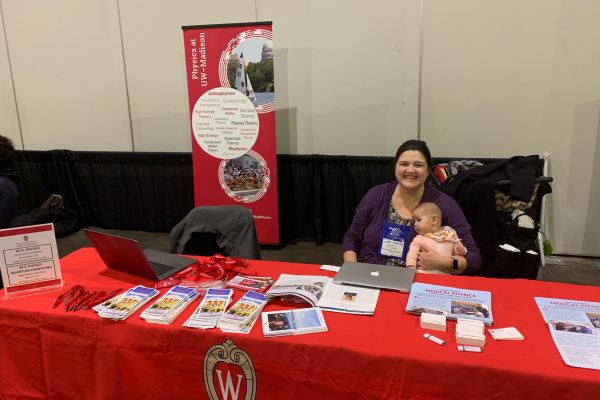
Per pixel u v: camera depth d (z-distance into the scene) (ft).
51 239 5.80
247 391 4.72
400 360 4.14
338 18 13.05
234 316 4.86
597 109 11.78
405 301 5.19
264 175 13.02
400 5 12.52
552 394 3.81
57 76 15.96
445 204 7.09
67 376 5.31
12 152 7.85
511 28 11.94
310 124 14.01
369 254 7.27
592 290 5.34
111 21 14.90
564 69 11.81
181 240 7.59
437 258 6.48
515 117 12.41
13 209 7.72
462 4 12.10
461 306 4.92
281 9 13.39
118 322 4.97
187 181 15.12
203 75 12.61
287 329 4.57
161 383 4.99
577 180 12.32
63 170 16.24
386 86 13.16
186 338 4.75
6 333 5.41
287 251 13.74
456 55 12.45
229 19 13.89
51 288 5.83
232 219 7.61
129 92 15.39
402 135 13.37
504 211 9.58
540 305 4.95
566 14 11.50
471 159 12.59
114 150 16.15
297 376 4.49
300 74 13.71
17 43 15.98
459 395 4.05
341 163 13.64
